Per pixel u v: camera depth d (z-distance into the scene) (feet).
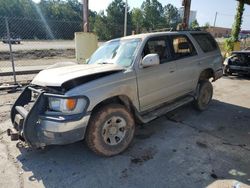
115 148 11.87
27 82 27.76
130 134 12.44
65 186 9.74
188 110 18.97
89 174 10.52
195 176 10.24
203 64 17.74
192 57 16.78
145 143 13.34
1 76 32.01
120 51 14.02
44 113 10.52
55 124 10.02
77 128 10.28
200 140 13.70
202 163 11.23
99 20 144.15
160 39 14.71
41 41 100.94
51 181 10.06
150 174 10.44
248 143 13.32
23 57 61.21
